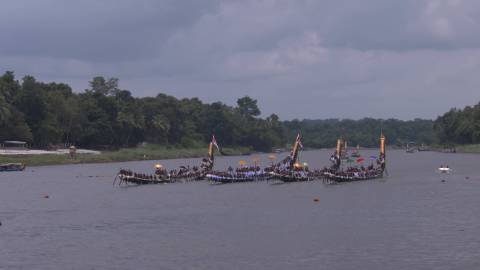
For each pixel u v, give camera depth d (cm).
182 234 16875
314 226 17862
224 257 14250
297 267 13350
